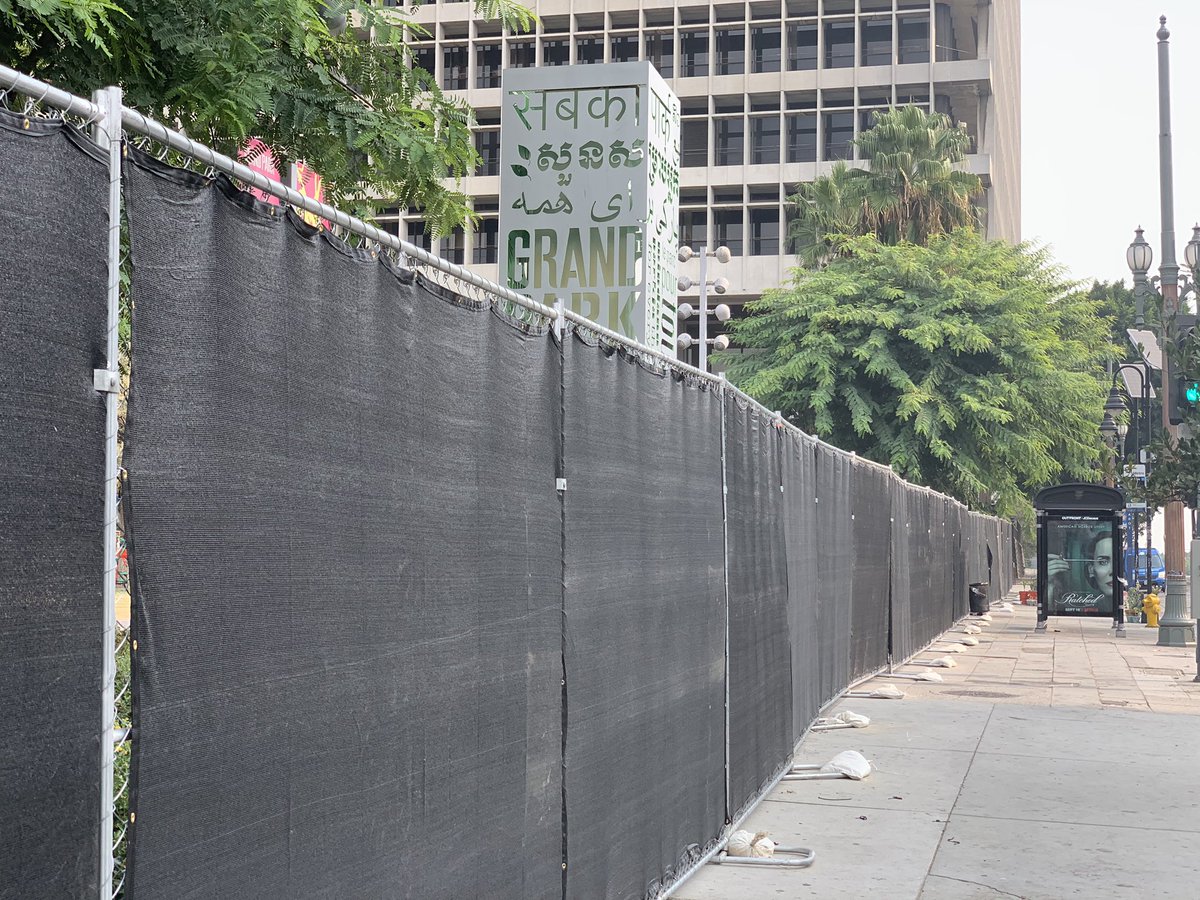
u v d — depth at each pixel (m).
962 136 51.38
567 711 5.68
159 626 2.94
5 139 2.49
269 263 3.43
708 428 8.35
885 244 49.09
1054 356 42.59
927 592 24.80
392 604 4.11
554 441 5.65
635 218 12.78
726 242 77.88
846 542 15.74
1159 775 11.15
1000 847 8.50
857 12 76.12
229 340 3.24
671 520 7.41
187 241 3.08
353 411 3.88
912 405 38.00
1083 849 8.46
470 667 4.70
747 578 9.40
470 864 4.66
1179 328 23.59
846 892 7.40
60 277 2.63
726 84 77.00
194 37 6.37
